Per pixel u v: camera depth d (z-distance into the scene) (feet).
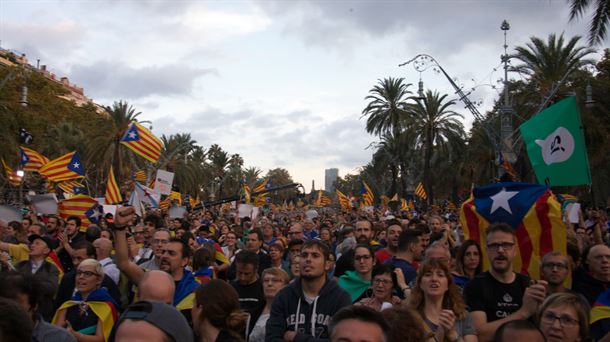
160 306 8.35
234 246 37.73
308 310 15.81
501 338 10.68
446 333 13.76
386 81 158.51
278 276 18.88
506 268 16.22
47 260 25.71
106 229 38.96
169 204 66.69
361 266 20.86
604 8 53.57
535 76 103.76
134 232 35.06
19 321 8.71
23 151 72.90
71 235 35.19
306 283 16.19
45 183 84.84
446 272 15.08
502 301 16.07
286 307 16.08
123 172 150.82
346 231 35.09
